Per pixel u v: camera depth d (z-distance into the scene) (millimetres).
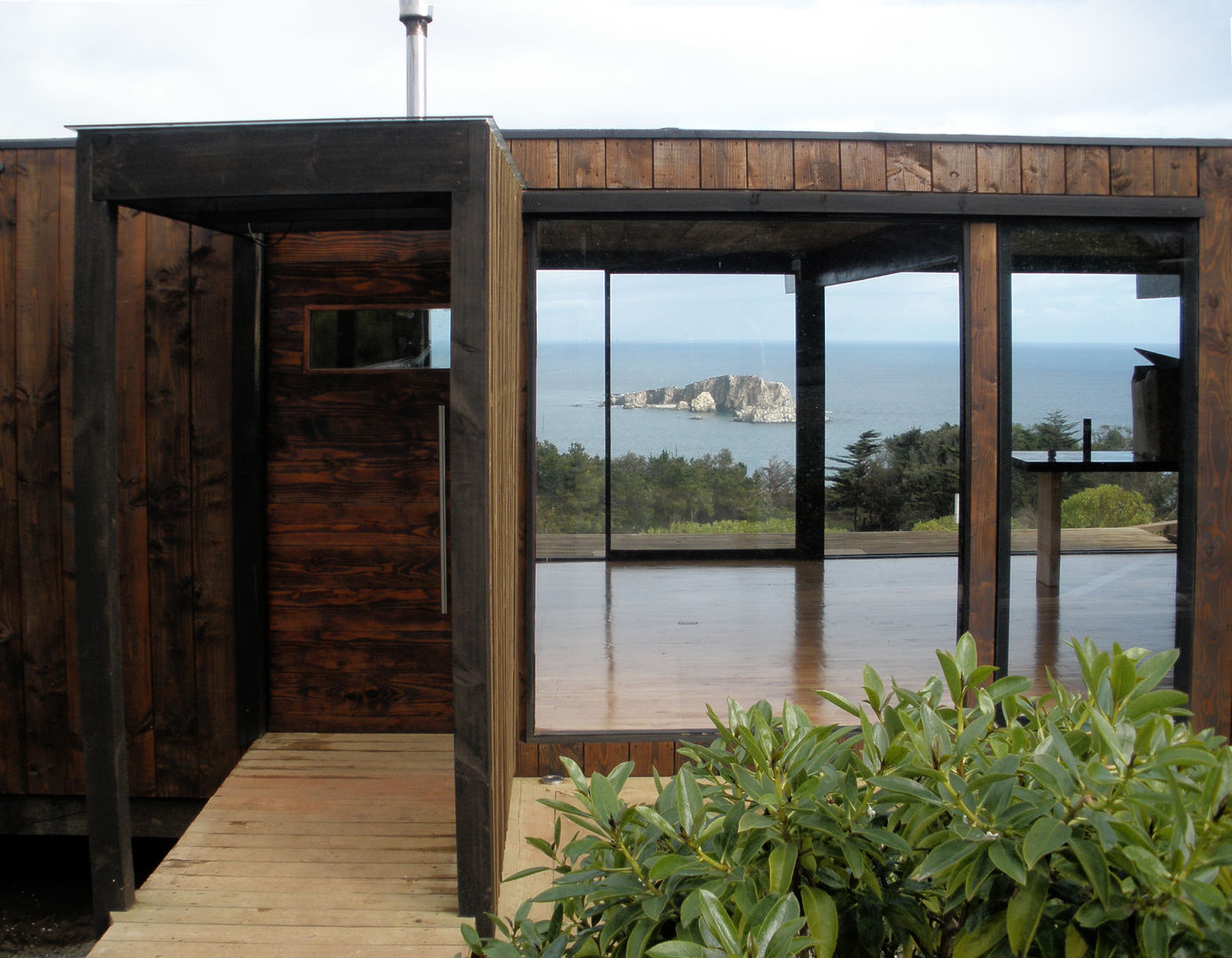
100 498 2746
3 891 4051
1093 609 3861
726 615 3986
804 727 1798
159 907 2793
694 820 1607
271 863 3014
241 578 3922
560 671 3869
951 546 3881
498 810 2939
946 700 3846
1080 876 1427
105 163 2691
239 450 3889
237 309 3865
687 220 3764
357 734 4035
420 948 2584
